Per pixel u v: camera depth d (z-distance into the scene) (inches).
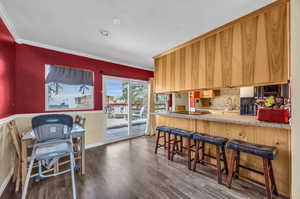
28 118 105.3
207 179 80.2
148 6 67.7
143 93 194.1
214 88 93.2
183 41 108.4
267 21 70.8
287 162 64.7
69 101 126.4
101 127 146.2
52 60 116.7
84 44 112.7
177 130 101.7
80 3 64.9
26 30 89.8
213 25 86.0
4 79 80.7
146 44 113.6
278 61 67.6
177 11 71.9
